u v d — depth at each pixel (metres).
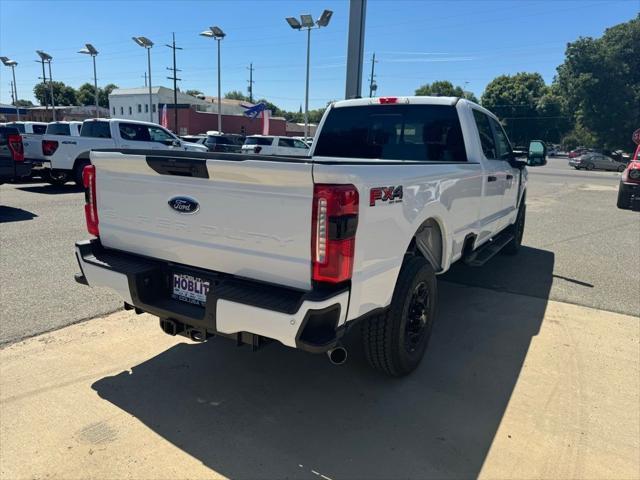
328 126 5.38
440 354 3.91
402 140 4.97
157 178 2.99
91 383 3.32
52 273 5.64
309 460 2.61
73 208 10.20
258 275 2.69
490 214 5.22
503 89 79.44
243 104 82.50
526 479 2.51
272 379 3.46
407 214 3.06
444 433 2.88
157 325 4.32
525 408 3.16
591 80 56.09
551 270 6.53
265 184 2.54
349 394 3.28
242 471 2.51
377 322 3.19
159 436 2.78
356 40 8.18
